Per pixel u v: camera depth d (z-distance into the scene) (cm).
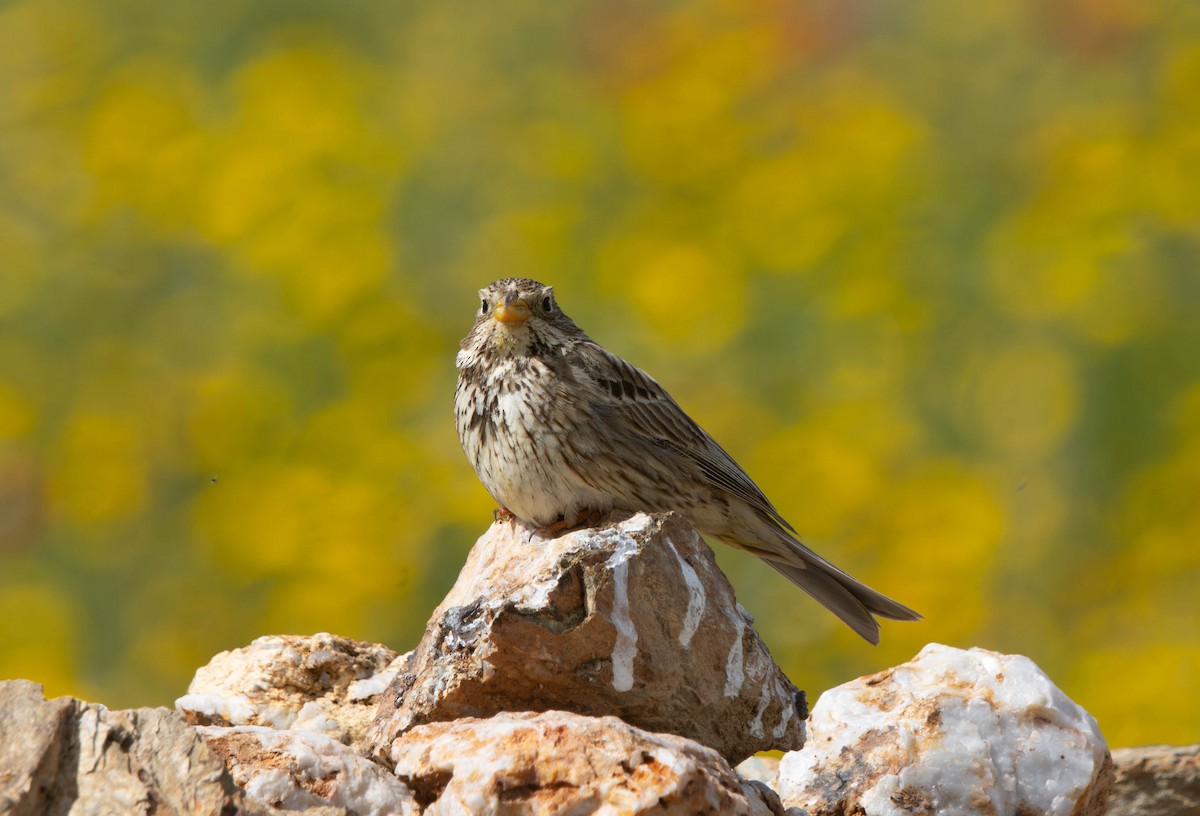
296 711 793
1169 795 860
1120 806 862
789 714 721
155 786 579
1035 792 711
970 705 726
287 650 814
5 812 554
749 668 711
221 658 819
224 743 631
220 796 578
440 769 613
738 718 708
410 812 624
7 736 582
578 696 679
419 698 686
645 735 605
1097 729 732
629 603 676
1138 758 864
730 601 716
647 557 686
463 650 676
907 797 704
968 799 704
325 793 621
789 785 718
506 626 663
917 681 744
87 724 595
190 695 794
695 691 695
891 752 714
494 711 682
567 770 588
